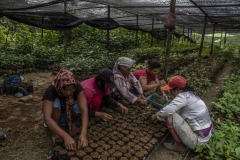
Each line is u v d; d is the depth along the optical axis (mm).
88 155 2846
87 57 9062
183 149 3404
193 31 22484
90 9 9398
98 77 3607
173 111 3166
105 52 10031
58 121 3262
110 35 16031
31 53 9375
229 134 3691
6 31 10852
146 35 18641
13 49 9828
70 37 14000
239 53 12750
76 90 3197
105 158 2828
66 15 8070
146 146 3203
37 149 3254
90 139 3236
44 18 8422
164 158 3246
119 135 3414
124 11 9867
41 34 13305
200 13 9547
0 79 6922
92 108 3760
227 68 10367
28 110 4508
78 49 10914
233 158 3135
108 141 3238
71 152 2865
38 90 5918
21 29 11766
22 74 7840
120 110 4293
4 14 7223
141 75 4738
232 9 8141
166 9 8977
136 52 11297
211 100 5691
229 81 6730
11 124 3906
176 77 3303
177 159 3244
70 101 3176
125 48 14867
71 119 3404
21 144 3354
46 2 6895
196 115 3230
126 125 3748
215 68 8273
